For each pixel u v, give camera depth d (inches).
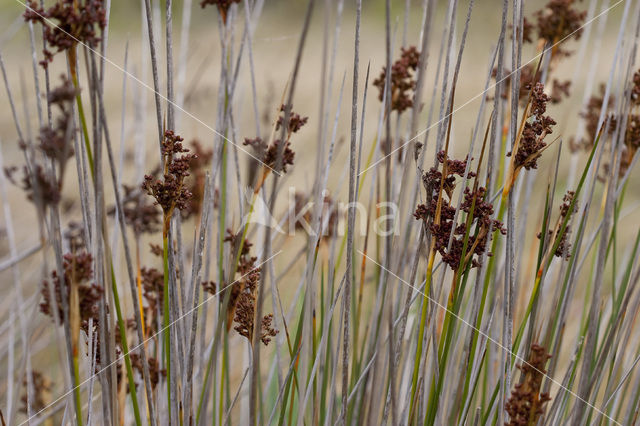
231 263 68.6
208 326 74.9
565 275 70.4
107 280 66.9
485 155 74.6
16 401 69.6
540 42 75.5
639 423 71.5
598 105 77.3
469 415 73.5
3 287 76.4
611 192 67.2
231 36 71.6
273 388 76.8
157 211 73.6
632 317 70.8
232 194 73.5
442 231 68.1
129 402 74.4
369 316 74.4
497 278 72.9
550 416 70.4
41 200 65.1
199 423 68.8
